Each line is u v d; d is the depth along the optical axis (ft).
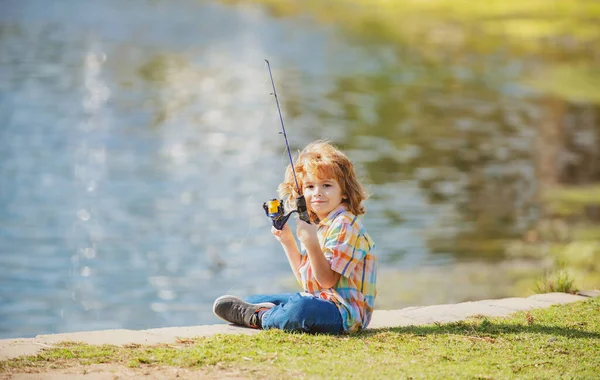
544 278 30.12
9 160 87.51
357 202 22.38
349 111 119.14
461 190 79.56
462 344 20.63
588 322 23.22
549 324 23.02
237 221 69.62
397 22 213.66
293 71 149.59
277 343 20.21
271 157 93.25
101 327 46.14
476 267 54.90
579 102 129.80
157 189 79.36
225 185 81.61
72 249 60.80
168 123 109.91
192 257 59.82
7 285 52.65
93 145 96.17
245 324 22.49
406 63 162.09
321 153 22.35
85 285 53.26
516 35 191.83
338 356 19.17
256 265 57.93
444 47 179.73
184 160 91.30
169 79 141.08
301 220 21.21
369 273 21.94
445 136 104.99
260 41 182.39
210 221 69.46
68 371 17.98
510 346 20.61
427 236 63.57
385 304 46.93
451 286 50.31
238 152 95.30
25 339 20.84
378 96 131.13
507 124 113.70
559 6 222.89
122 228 66.85
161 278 55.06
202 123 110.52
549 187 81.25
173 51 167.94
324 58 163.73
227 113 116.78
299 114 115.96
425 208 72.49
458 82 144.77
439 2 239.71
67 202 73.51
